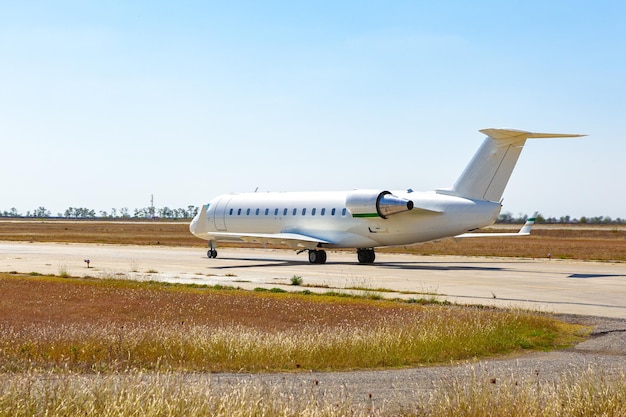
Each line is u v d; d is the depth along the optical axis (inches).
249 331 645.9
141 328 676.7
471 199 1565.0
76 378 402.3
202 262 1795.0
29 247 2544.3
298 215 1818.4
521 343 624.4
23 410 298.7
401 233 1641.2
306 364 508.1
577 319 794.2
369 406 358.0
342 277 1347.2
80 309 861.8
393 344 564.4
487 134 1519.4
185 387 349.7
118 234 4190.5
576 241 3607.3
